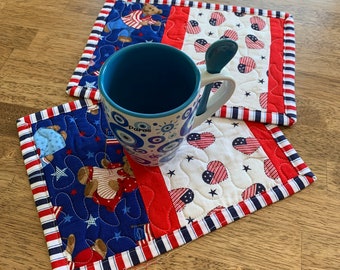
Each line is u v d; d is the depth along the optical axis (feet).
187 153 1.83
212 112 1.68
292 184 1.75
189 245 1.60
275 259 1.57
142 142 1.49
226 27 2.32
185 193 1.72
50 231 1.61
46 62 2.11
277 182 1.76
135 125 1.40
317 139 1.90
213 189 1.74
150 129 1.41
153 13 2.35
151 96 1.70
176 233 1.62
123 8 2.36
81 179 1.75
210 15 2.37
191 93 1.50
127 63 1.56
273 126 1.94
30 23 2.27
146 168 1.78
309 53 2.23
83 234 1.61
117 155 1.82
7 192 1.70
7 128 1.88
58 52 2.16
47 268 1.53
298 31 2.33
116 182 1.74
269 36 2.30
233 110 1.96
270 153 1.85
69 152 1.82
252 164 1.82
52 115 1.93
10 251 1.56
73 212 1.66
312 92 2.07
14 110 1.94
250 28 2.33
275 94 2.05
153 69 1.60
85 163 1.79
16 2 2.36
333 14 2.43
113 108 1.38
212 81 1.48
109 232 1.62
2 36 2.20
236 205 1.70
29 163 1.77
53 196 1.70
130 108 1.71
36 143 1.84
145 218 1.66
